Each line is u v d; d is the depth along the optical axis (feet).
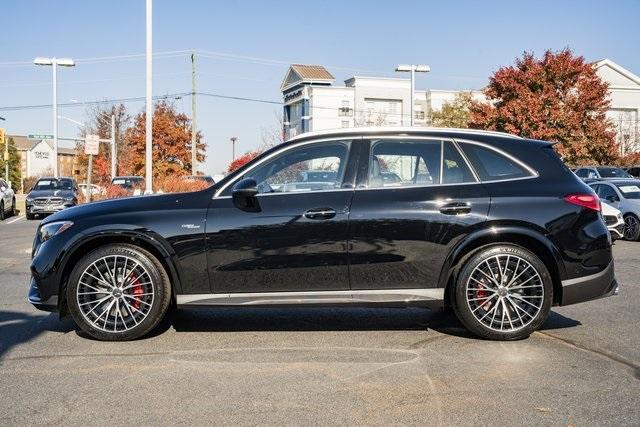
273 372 15.74
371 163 18.75
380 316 21.75
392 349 17.67
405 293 18.28
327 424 12.57
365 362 16.49
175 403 13.71
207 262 18.29
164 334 19.51
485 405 13.50
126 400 13.91
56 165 108.78
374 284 18.28
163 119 156.97
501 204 18.15
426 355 17.08
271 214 18.25
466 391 14.32
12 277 31.17
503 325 18.25
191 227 18.28
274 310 22.76
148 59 59.52
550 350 17.48
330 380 15.12
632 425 12.47
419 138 18.99
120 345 18.28
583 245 18.19
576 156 101.04
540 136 100.01
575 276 18.22
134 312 18.52
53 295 18.66
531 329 18.24
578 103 100.68
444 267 18.13
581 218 18.26
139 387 14.73
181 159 160.15
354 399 13.89
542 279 18.07
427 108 197.57
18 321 21.35
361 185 18.54
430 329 19.90
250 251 18.20
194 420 12.79
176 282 18.43
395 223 18.11
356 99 197.16
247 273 18.29
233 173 18.85
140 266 18.39
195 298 18.44
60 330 20.06
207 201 18.60
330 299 18.30
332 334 19.38
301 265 18.20
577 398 13.87
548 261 18.48
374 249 18.12
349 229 18.12
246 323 20.85
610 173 82.53
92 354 17.39
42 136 107.86
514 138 19.20
